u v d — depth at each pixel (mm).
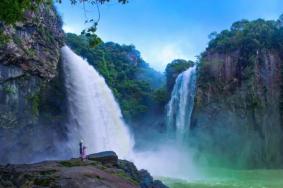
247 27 70375
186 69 80000
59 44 45875
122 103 77875
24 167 22172
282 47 67438
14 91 38750
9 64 37500
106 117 56062
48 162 24609
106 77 79500
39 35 41062
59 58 46281
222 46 70625
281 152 63281
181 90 73312
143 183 22312
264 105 63375
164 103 80188
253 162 61906
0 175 19938
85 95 51531
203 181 40688
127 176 22422
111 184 18531
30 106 41125
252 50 66500
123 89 82938
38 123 44219
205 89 67938
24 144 41750
